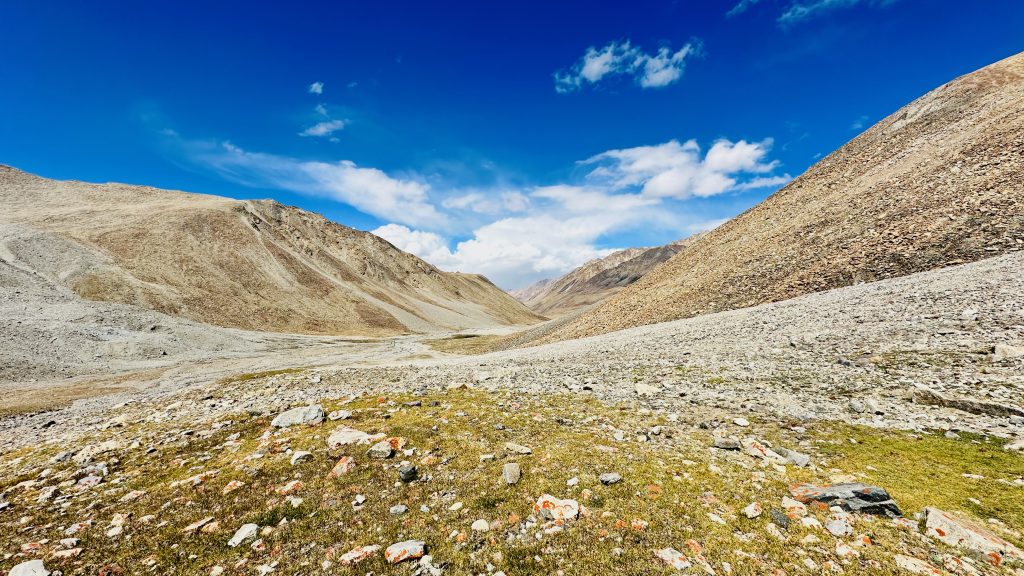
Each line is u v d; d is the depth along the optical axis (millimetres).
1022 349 15062
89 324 76625
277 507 9469
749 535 7555
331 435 13633
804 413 14031
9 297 83562
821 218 53531
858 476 9477
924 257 34438
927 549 6812
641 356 28359
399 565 7293
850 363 18484
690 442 12320
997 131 45406
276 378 34750
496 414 16172
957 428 11453
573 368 26812
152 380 51219
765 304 40125
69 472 12758
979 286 24156
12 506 10266
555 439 12977
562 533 7914
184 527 8898
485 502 9234
